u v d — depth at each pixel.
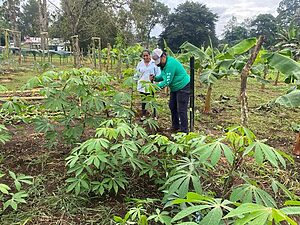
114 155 2.70
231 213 0.92
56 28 24.86
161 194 2.85
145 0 22.36
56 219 2.48
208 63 6.98
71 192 2.83
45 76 3.30
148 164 2.86
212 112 6.91
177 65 4.67
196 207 1.18
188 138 2.49
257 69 6.28
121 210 2.62
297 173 3.65
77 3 12.91
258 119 6.36
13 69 14.55
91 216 2.53
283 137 5.20
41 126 3.52
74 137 3.35
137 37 23.73
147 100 3.59
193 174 2.08
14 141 4.21
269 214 0.86
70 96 3.55
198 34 41.53
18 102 3.55
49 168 3.37
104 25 18.84
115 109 3.34
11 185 2.99
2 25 28.00
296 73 3.87
